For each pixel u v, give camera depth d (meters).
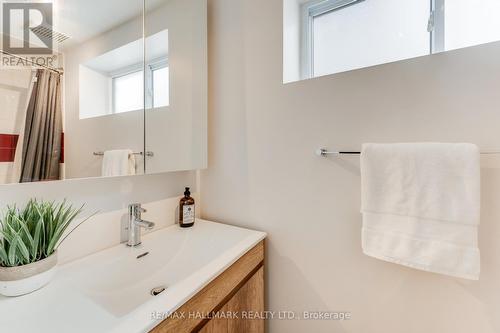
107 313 0.54
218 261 0.78
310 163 0.98
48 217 0.66
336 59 1.12
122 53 0.89
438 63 0.74
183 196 1.24
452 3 0.85
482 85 0.69
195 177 1.31
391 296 0.84
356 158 0.88
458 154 0.66
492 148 0.68
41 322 0.51
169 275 0.87
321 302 0.98
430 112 0.76
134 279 0.84
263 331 1.06
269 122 1.08
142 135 0.95
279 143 1.06
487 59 0.68
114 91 0.86
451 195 0.67
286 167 1.04
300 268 1.03
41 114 0.67
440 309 0.76
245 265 0.91
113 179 0.92
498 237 0.68
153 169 0.99
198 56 1.19
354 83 0.88
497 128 0.67
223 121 1.23
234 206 1.21
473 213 0.64
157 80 1.01
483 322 0.71
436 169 0.69
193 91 1.17
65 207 0.78
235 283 0.84
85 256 0.83
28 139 0.64
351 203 0.90
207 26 1.26
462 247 0.65
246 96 1.15
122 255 0.85
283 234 1.07
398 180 0.74
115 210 0.93
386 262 0.84
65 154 0.71
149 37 0.99
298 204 1.02
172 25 1.07
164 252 0.96
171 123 1.07
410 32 0.96
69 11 0.74
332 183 0.94
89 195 0.85
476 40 0.81
